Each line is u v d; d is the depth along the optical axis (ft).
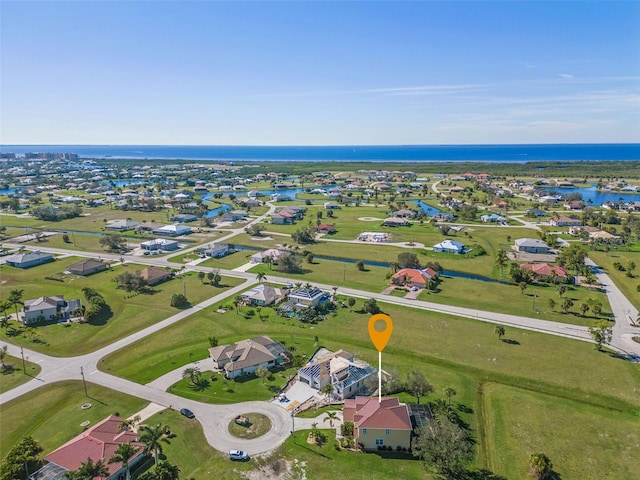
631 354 302.86
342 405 247.50
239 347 299.17
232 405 246.68
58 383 269.85
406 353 307.99
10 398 254.06
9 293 434.30
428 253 582.76
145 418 233.55
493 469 199.21
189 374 264.72
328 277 482.69
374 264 547.49
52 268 518.37
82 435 211.61
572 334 335.67
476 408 245.24
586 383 267.59
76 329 348.59
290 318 368.07
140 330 345.92
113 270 511.81
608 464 200.85
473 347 314.76
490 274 493.77
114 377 277.03
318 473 195.21
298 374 276.82
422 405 240.12
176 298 394.73
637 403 248.11
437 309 387.34
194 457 204.64
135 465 200.03
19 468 190.80
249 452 208.23
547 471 190.29
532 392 260.42
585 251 540.52
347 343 324.60
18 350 313.53
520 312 379.55
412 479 191.83
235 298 393.50
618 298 411.95
